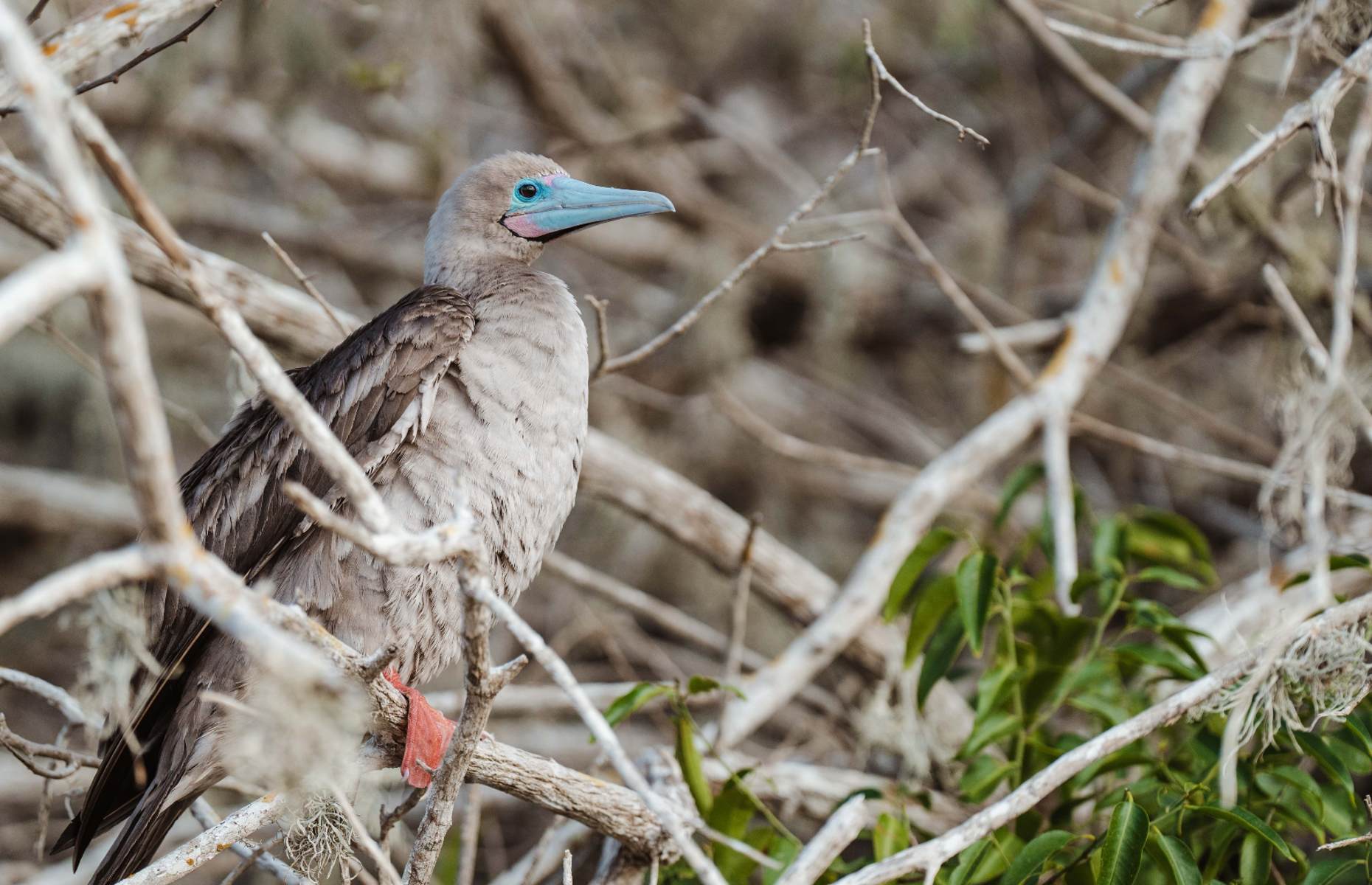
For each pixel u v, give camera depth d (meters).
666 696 8.54
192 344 15.65
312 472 7.94
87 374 14.90
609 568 15.55
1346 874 7.46
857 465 13.27
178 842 10.88
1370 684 7.27
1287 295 7.09
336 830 6.60
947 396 17.53
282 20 14.35
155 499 3.97
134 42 6.64
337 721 5.35
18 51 3.61
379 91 13.31
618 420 15.82
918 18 16.98
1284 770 7.67
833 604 10.54
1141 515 10.31
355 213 17.95
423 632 7.94
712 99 18.36
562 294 8.55
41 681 7.85
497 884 9.34
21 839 12.53
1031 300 16.38
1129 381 13.29
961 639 8.81
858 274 16.05
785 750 10.80
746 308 16.36
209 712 7.64
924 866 6.59
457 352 8.00
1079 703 8.54
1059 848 7.18
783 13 18.12
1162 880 7.52
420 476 7.83
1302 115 7.13
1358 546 9.49
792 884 7.29
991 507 14.85
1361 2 7.93
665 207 9.55
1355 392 7.40
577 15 17.19
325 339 10.79
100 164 4.24
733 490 17.19
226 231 16.30
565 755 12.95
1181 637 8.55
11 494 14.57
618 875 8.02
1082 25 14.51
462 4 14.98
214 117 15.92
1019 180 16.33
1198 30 10.77
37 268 3.55
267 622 5.11
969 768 8.66
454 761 6.02
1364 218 13.40
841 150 18.80
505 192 9.55
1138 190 11.39
